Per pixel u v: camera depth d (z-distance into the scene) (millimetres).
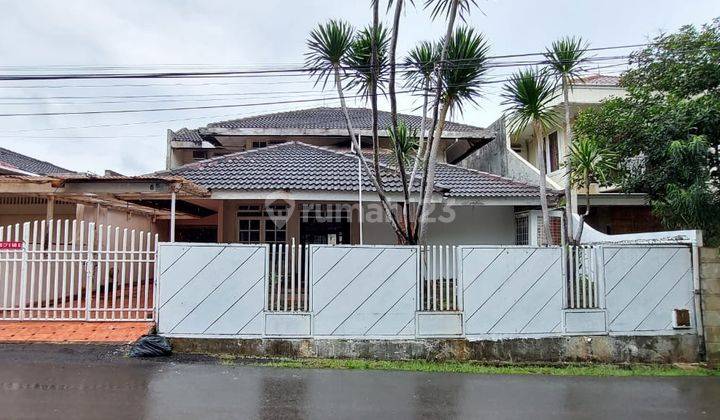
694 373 7000
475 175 13055
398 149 8180
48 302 7867
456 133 15602
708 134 8156
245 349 7242
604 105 9906
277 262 7434
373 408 5164
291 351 7266
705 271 7910
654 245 7914
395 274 7461
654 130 8398
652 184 8727
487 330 7488
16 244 7855
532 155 17609
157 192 8523
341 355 7293
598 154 8305
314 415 4898
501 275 7578
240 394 5473
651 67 9594
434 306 7500
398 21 7668
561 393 5879
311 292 7355
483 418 4945
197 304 7262
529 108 8438
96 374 6008
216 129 15695
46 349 6914
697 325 7848
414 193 10867
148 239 7789
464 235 12727
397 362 7176
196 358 6941
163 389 5535
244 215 13289
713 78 8602
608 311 7715
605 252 7812
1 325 7605
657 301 7820
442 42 8047
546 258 7684
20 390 5352
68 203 12742
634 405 5477
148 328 7559
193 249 7320
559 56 8531
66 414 4691
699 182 7863
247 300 7309
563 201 11469
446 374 6605
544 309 7605
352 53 8156
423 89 8430
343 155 12945
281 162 12188
